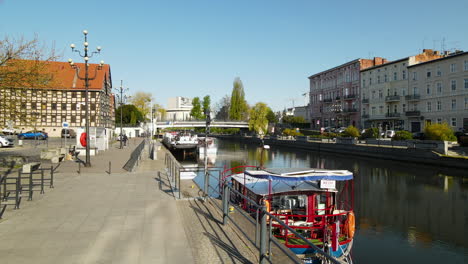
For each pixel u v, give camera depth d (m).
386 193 21.33
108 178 16.09
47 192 12.36
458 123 46.03
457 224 14.90
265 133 80.38
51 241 6.88
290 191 10.12
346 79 73.06
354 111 68.94
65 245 6.65
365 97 66.12
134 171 19.11
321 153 49.16
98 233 7.46
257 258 6.12
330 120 79.44
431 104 50.62
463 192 21.17
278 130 84.81
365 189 22.62
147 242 6.89
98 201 10.86
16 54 17.55
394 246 12.38
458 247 12.19
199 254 6.25
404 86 56.16
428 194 20.89
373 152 38.56
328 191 10.30
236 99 93.75
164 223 8.32
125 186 13.86
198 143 48.28
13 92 18.55
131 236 7.28
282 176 9.56
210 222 8.48
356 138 48.31
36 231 7.56
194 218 8.83
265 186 11.34
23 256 6.02
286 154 49.34
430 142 31.80
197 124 78.62
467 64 44.88
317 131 70.31
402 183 24.58
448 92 47.62
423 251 11.92
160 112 100.19
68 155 24.52
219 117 120.81
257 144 72.94
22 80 17.92
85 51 20.12
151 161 26.06
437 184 23.81
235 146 68.19
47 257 5.99
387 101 58.94
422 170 29.72
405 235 13.61
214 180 22.34
